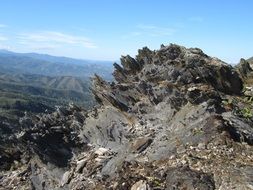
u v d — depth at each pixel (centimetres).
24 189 3516
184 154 2497
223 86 3578
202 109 2944
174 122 3058
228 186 2058
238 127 2736
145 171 2447
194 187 2078
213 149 2466
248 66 4244
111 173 2930
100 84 4075
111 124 3556
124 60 4209
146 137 3047
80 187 2964
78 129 3856
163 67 3775
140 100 3616
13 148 4162
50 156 3722
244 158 2338
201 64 3659
